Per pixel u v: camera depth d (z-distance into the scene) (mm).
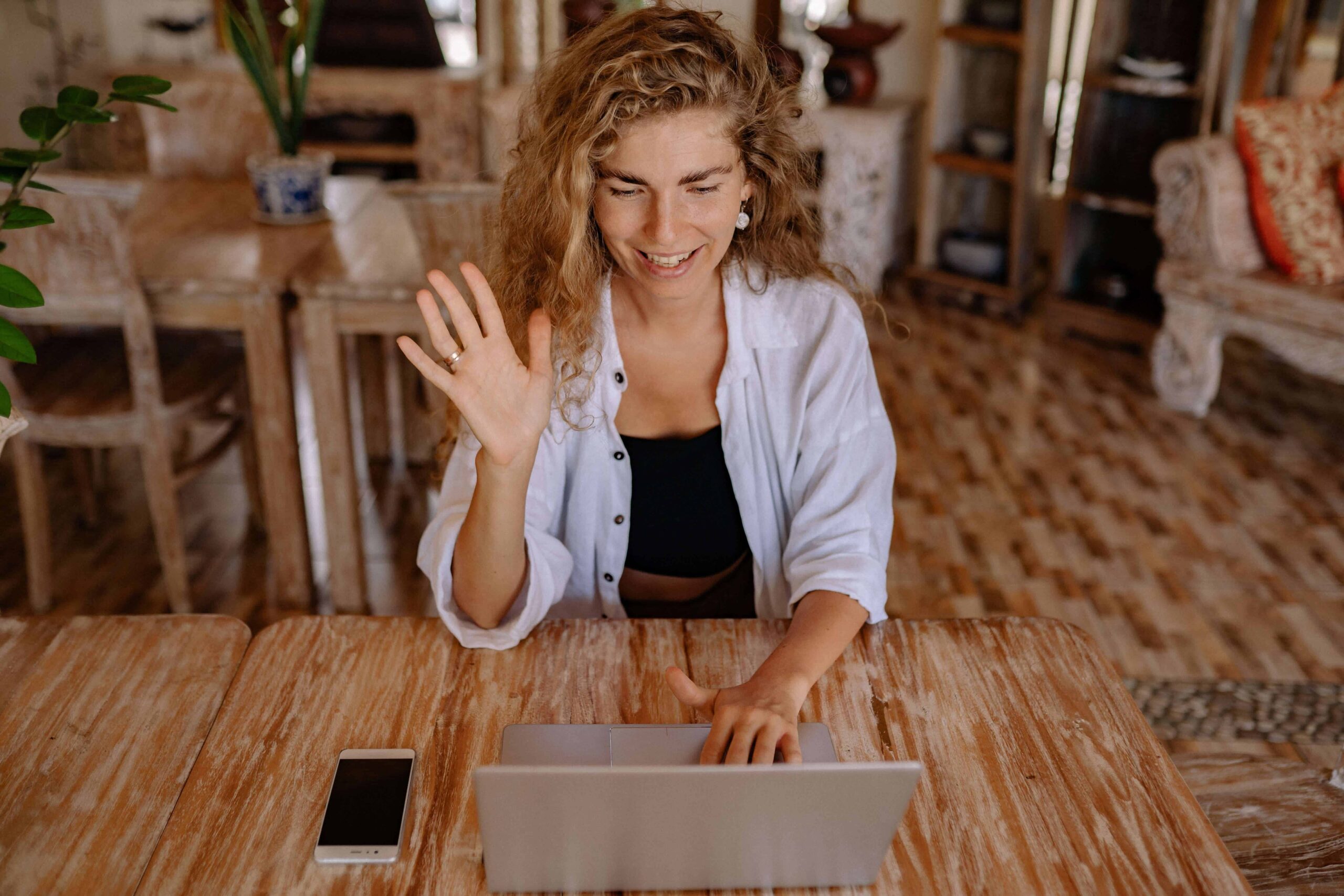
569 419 1317
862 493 1313
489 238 1414
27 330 2943
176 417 2350
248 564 2668
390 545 2771
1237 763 1413
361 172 4469
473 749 1038
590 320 1279
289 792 985
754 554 1424
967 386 3725
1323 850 1251
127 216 2107
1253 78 3746
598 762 995
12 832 934
